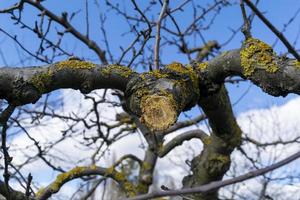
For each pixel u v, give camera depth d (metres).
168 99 0.81
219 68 0.92
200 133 1.55
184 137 1.58
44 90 0.84
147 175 1.81
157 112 0.80
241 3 0.86
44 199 1.43
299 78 0.77
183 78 0.86
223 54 0.91
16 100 0.81
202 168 1.43
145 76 0.85
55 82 0.85
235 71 0.89
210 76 0.93
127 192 1.66
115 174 1.66
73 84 0.87
